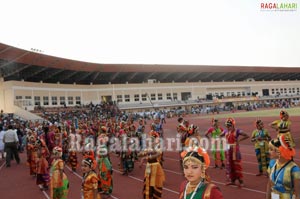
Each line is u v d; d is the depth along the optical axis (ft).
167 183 35.83
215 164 43.16
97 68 225.35
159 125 56.29
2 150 65.82
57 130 54.34
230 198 28.60
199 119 165.68
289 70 341.21
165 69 260.83
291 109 220.23
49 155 41.01
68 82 224.74
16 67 167.53
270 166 15.28
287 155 14.10
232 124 32.83
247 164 44.34
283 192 14.16
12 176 47.03
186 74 285.23
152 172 24.98
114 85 240.53
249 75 327.67
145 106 246.68
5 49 142.41
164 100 265.34
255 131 36.83
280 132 30.50
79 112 176.35
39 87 184.96
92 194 21.99
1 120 99.35
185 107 265.54
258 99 304.30
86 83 243.60
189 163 11.53
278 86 337.31
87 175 22.27
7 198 34.45
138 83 255.91
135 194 32.30
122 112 215.92
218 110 240.12
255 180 34.71
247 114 182.80
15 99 163.53
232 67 298.35
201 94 287.28
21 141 76.89
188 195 11.59
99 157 32.14
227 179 34.12
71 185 38.50
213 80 312.29
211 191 11.27
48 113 160.56
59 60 187.42
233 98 288.51
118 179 40.19
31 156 45.75
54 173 25.07
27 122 108.78
